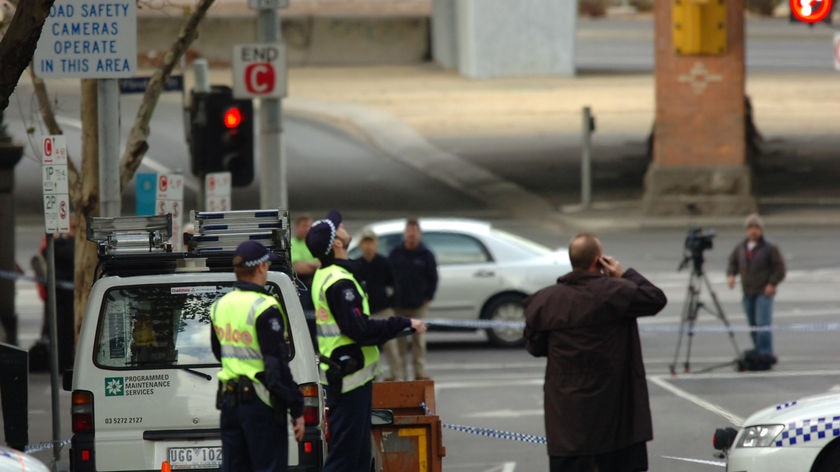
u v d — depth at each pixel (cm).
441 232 7506
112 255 3600
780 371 6556
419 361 6300
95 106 5066
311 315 4925
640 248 10775
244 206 12506
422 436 3772
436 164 14262
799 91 18638
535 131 15900
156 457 3541
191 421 3541
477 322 7362
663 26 11631
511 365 6919
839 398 3728
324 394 3884
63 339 6719
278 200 6500
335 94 18575
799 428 3566
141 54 19338
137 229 3675
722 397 5919
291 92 18812
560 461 3359
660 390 6122
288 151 15125
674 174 11738
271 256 3591
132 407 3534
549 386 3391
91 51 4362
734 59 11556
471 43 19875
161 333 3566
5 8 5306
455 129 16088
